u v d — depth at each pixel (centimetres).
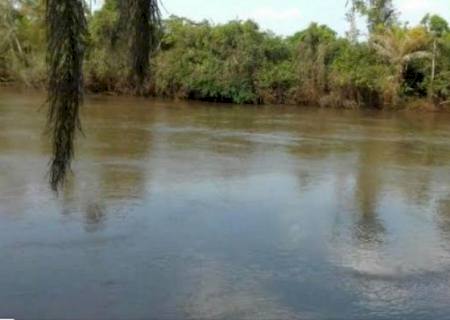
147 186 1405
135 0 421
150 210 1213
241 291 848
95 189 1348
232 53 3866
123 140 2053
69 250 972
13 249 966
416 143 2295
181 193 1360
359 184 1541
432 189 1515
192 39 3931
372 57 3781
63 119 372
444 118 3356
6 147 1798
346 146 2152
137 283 857
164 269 913
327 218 1223
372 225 1188
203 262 949
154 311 775
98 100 3516
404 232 1152
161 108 3256
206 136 2245
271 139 2245
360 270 945
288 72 3838
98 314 761
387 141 2319
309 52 3838
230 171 1623
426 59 3784
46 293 813
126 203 1252
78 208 1200
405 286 887
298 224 1171
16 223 1093
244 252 1002
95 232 1064
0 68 4134
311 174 1636
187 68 3866
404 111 3716
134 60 430
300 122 2855
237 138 2234
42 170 1498
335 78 3738
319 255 1004
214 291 844
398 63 3756
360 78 3691
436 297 853
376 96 3778
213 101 3916
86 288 834
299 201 1345
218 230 1112
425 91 3853
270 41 3928
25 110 2789
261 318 769
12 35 4050
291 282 888
